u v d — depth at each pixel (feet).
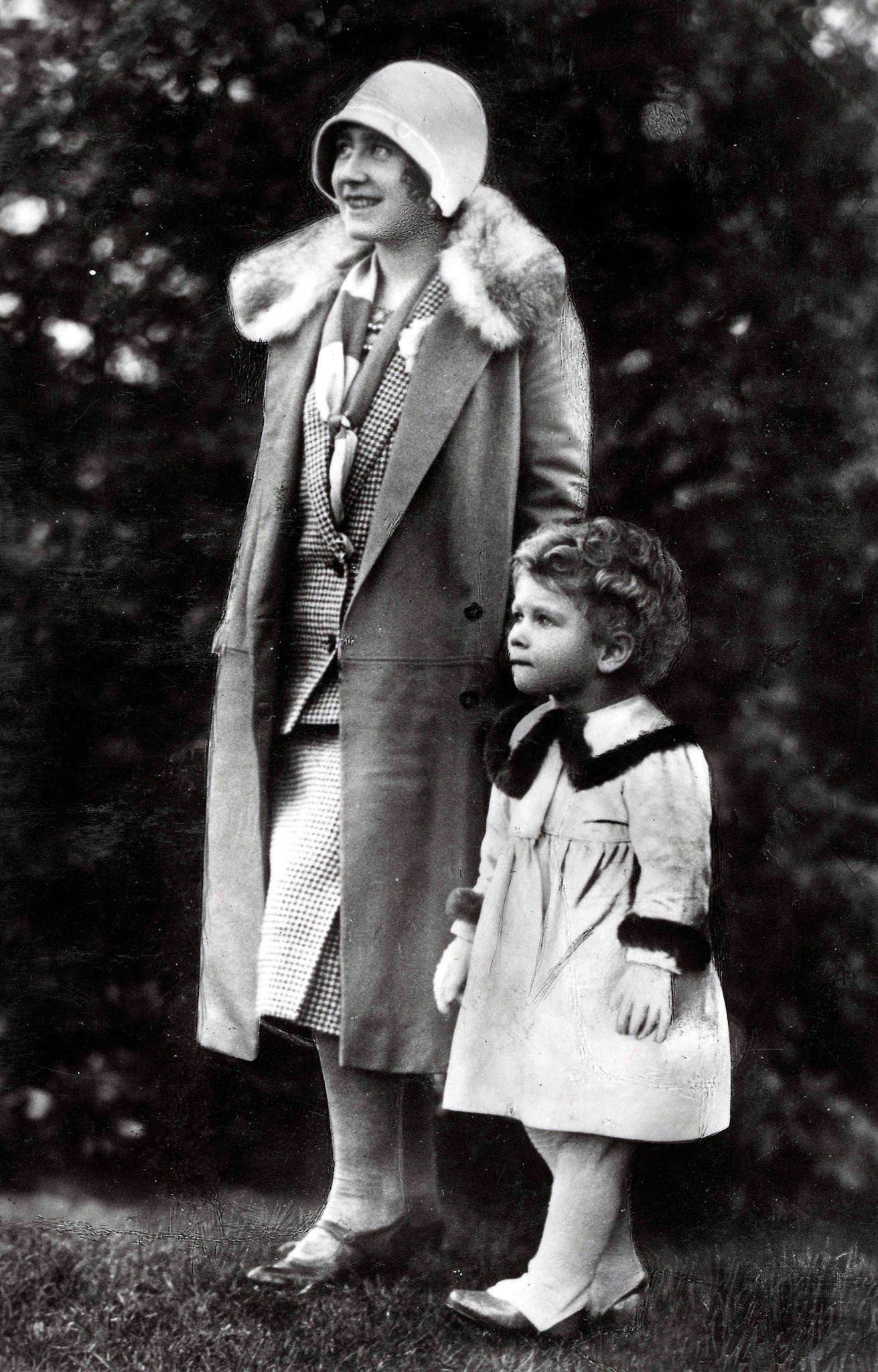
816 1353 10.18
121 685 12.98
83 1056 12.94
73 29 13.28
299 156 12.84
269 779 11.23
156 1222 12.19
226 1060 12.69
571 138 12.47
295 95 12.84
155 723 12.96
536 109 12.45
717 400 12.45
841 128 12.50
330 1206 11.02
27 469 13.11
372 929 10.76
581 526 10.45
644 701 10.47
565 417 11.27
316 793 11.12
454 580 10.93
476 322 11.02
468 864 10.83
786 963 12.16
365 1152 10.94
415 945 10.80
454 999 10.48
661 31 12.47
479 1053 10.30
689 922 10.01
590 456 12.03
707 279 12.50
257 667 11.19
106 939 12.96
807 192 12.48
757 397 12.44
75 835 12.99
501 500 11.03
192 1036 12.78
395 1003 10.75
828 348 12.45
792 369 12.45
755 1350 10.11
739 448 12.44
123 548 13.01
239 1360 9.86
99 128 13.17
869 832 12.28
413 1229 11.06
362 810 10.80
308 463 11.21
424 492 10.91
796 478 12.38
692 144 12.48
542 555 10.37
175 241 13.08
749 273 12.48
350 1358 9.86
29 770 13.00
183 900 12.90
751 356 12.47
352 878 10.77
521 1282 10.16
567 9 12.47
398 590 10.89
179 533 12.98
